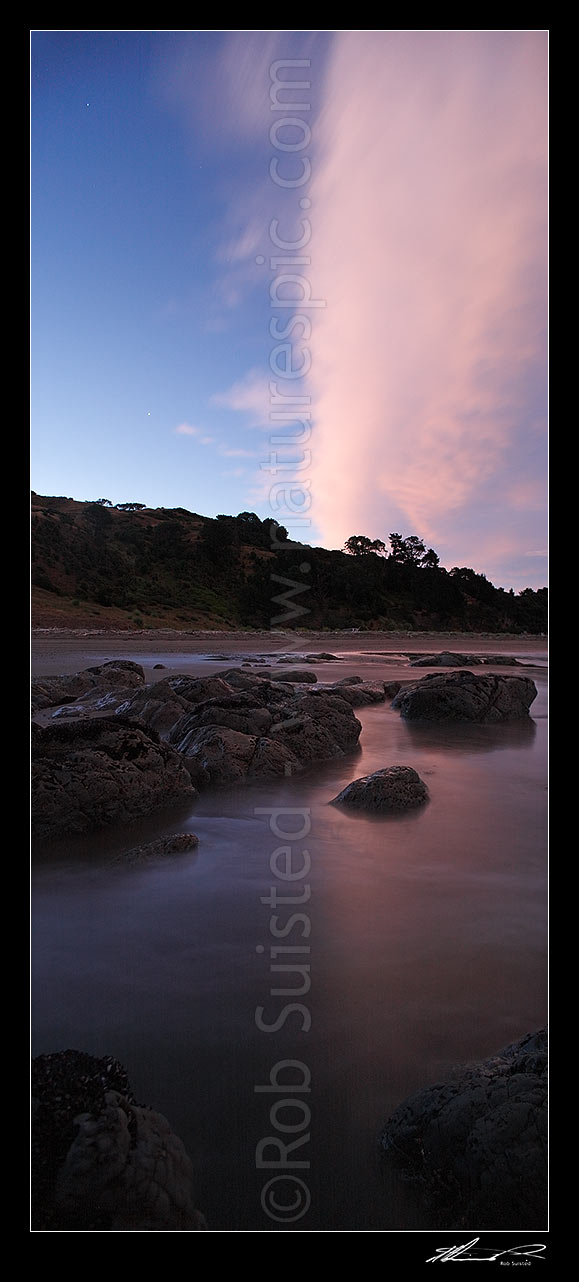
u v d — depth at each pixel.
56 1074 2.22
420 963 3.55
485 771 8.51
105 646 30.12
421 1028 2.97
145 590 52.09
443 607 65.56
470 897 4.43
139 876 4.73
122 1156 2.01
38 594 44.91
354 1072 2.68
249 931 3.88
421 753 9.70
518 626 67.00
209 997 3.19
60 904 4.23
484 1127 2.09
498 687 12.95
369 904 4.31
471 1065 2.56
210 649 31.27
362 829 5.91
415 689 13.13
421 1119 2.30
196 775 7.29
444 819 6.24
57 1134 2.02
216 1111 2.44
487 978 3.39
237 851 5.28
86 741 6.12
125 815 5.94
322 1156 2.26
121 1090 2.21
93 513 65.69
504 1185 1.97
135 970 3.42
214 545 60.91
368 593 61.66
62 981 3.29
